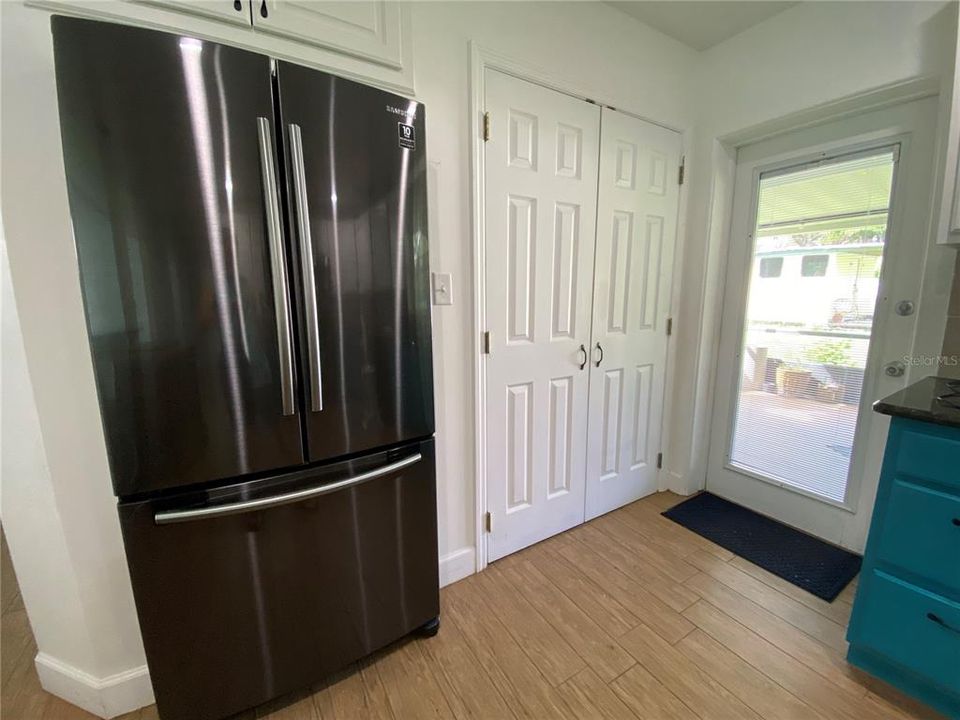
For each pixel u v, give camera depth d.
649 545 1.96
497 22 1.49
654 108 2.00
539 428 1.89
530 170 1.66
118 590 1.14
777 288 2.06
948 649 1.11
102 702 1.16
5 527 1.11
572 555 1.89
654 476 2.46
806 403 1.99
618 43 1.82
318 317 1.06
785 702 1.20
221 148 0.91
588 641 1.42
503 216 1.62
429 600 1.41
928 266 1.54
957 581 1.09
